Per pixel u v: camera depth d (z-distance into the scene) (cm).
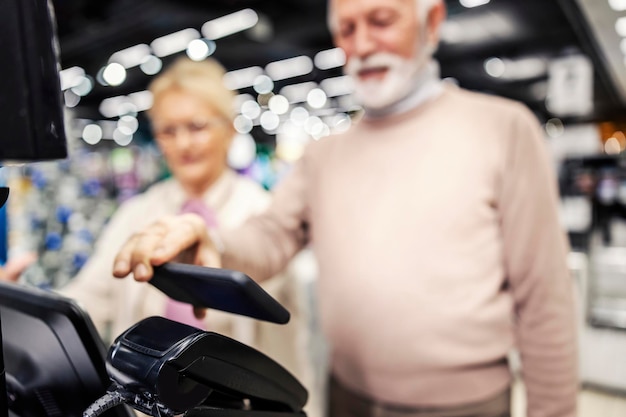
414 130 100
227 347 41
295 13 681
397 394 96
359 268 99
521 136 93
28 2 32
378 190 101
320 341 223
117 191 798
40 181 347
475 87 1148
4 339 54
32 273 291
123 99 1194
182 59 123
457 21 718
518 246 93
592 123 1008
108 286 113
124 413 46
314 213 112
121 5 567
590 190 456
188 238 57
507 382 99
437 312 91
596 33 566
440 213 93
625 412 315
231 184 126
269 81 1104
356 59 102
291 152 1337
